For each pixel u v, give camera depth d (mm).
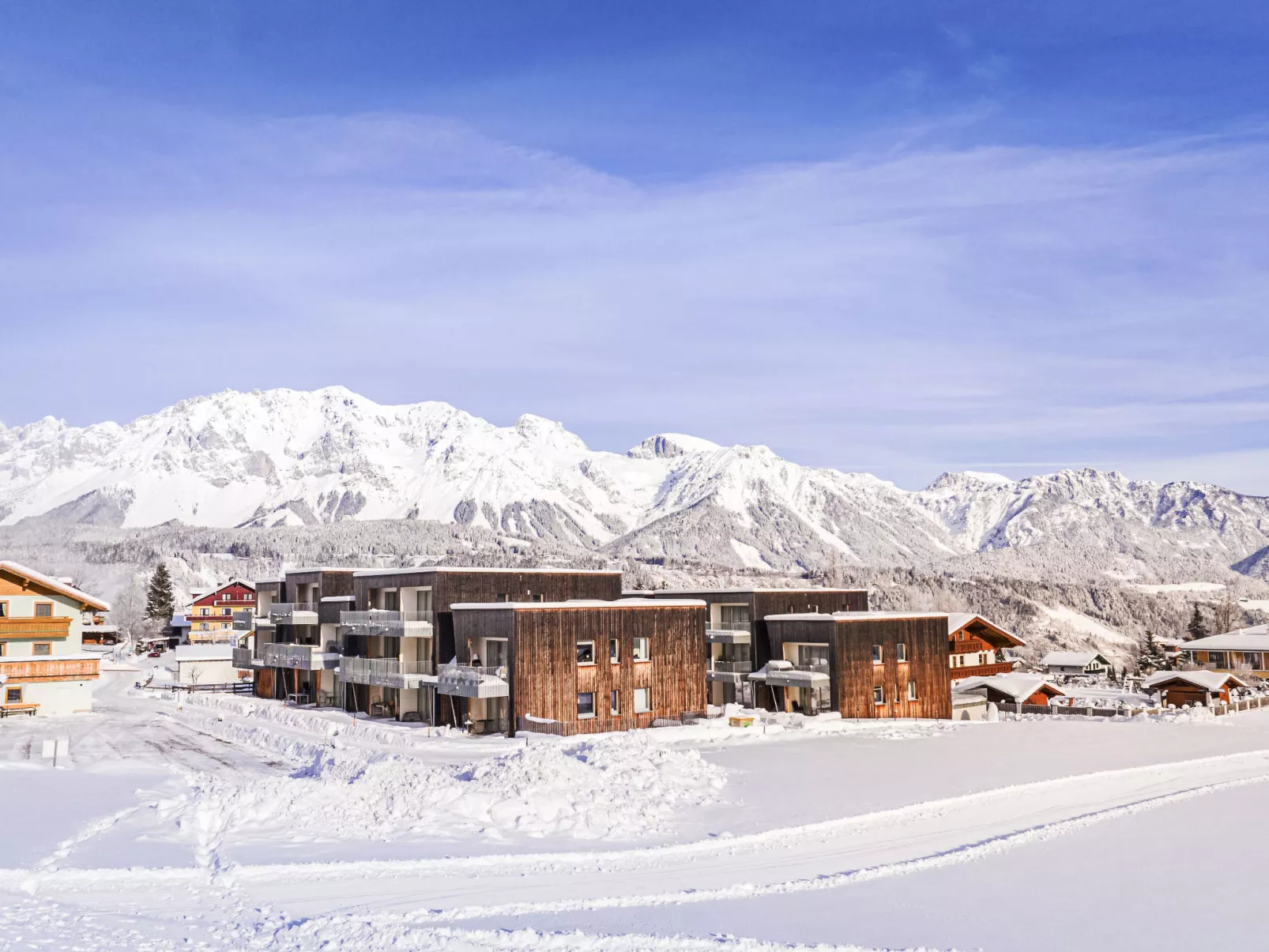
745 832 28531
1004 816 31703
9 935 18359
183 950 18094
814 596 70812
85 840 26188
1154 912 21594
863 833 28984
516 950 18625
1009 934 20141
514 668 52688
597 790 31969
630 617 56656
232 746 51469
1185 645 104188
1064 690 92875
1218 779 40000
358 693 65688
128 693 89688
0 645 65625
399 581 62875
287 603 77688
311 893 21953
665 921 20484
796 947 19094
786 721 57750
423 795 29938
